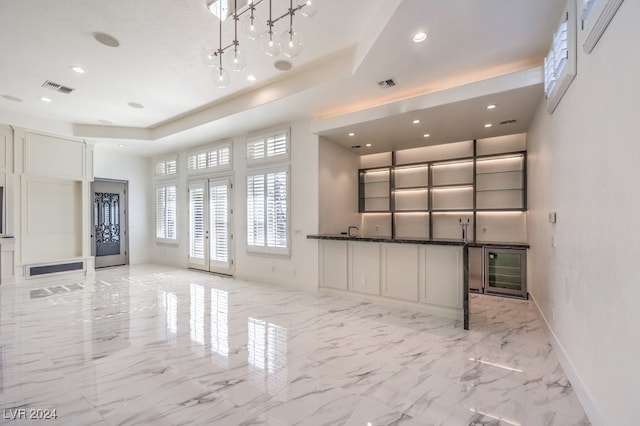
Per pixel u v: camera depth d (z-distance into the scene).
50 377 2.36
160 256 8.13
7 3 2.68
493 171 5.25
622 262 1.44
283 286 5.52
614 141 1.51
